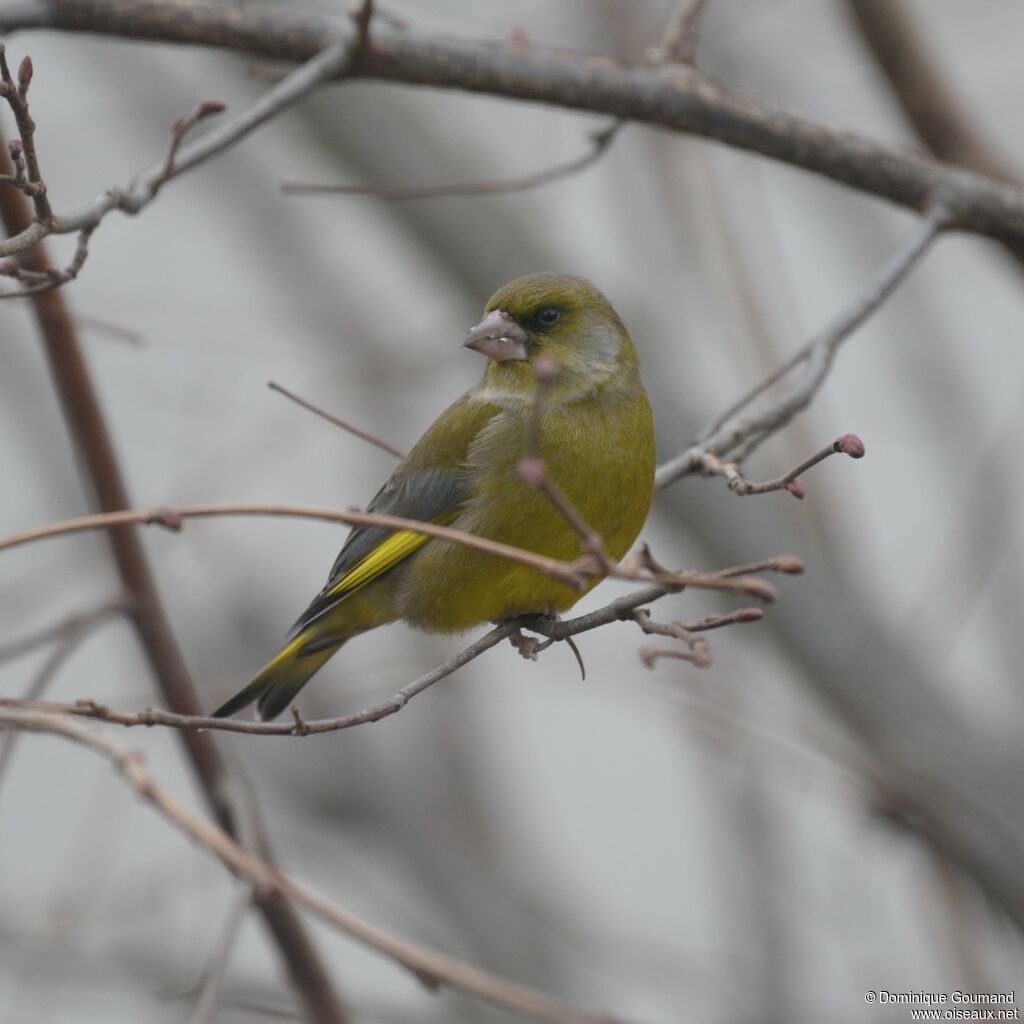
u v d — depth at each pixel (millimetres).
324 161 14344
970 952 11570
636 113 9594
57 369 9000
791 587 12109
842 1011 11914
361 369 13969
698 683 12453
